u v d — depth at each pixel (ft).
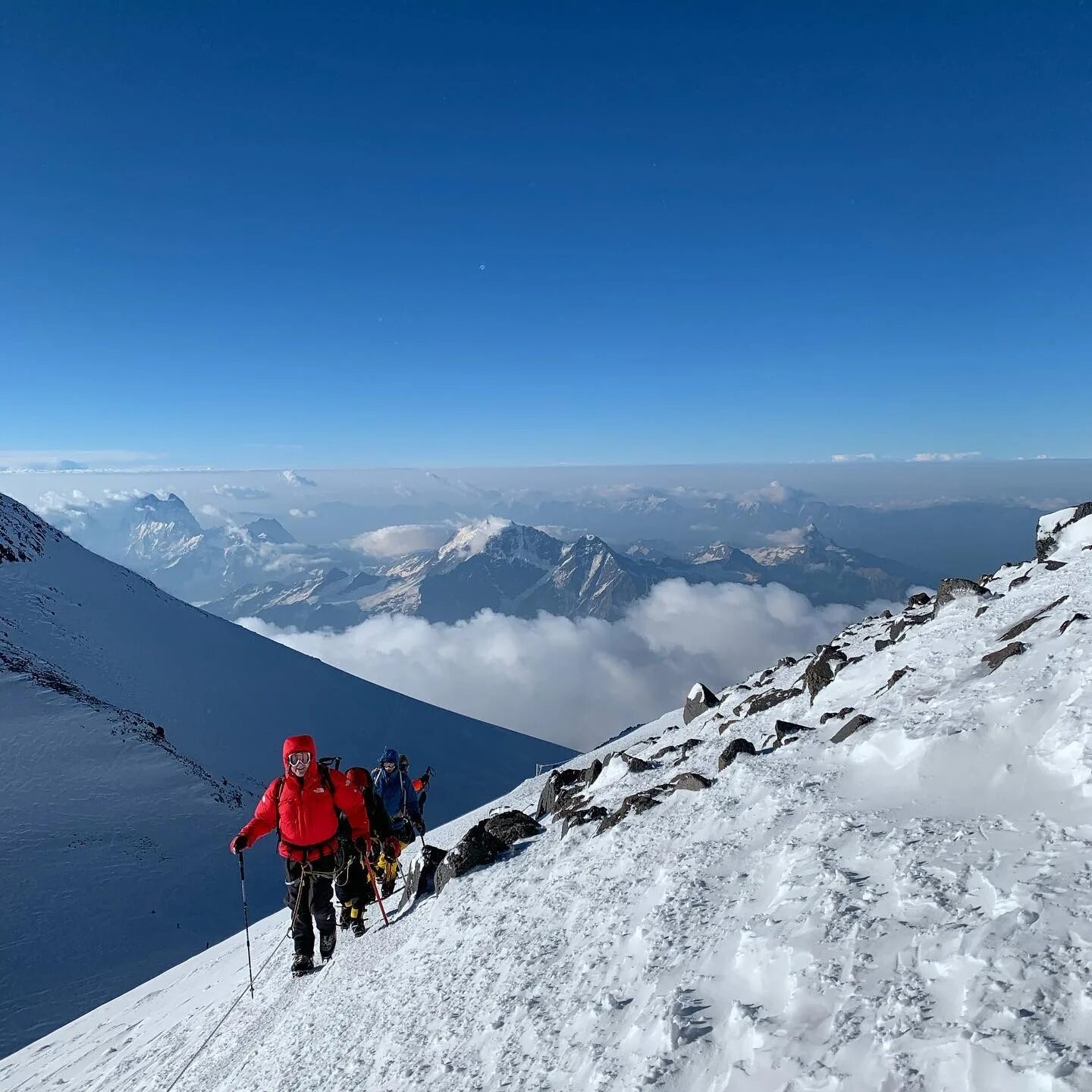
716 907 12.27
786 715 26.55
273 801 22.58
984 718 13.87
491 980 14.66
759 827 14.74
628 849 17.54
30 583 346.95
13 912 127.85
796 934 9.87
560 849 20.80
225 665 372.99
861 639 37.42
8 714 205.67
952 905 9.20
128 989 110.93
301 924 23.25
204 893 149.69
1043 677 14.37
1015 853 9.77
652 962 11.50
